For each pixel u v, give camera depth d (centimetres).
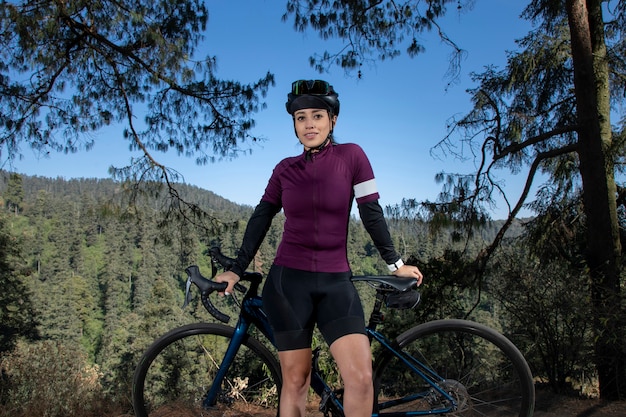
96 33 612
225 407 251
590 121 552
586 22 561
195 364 246
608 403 342
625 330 351
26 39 541
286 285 194
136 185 675
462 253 586
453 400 220
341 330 185
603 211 543
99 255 10438
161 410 241
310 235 192
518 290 393
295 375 196
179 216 709
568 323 373
